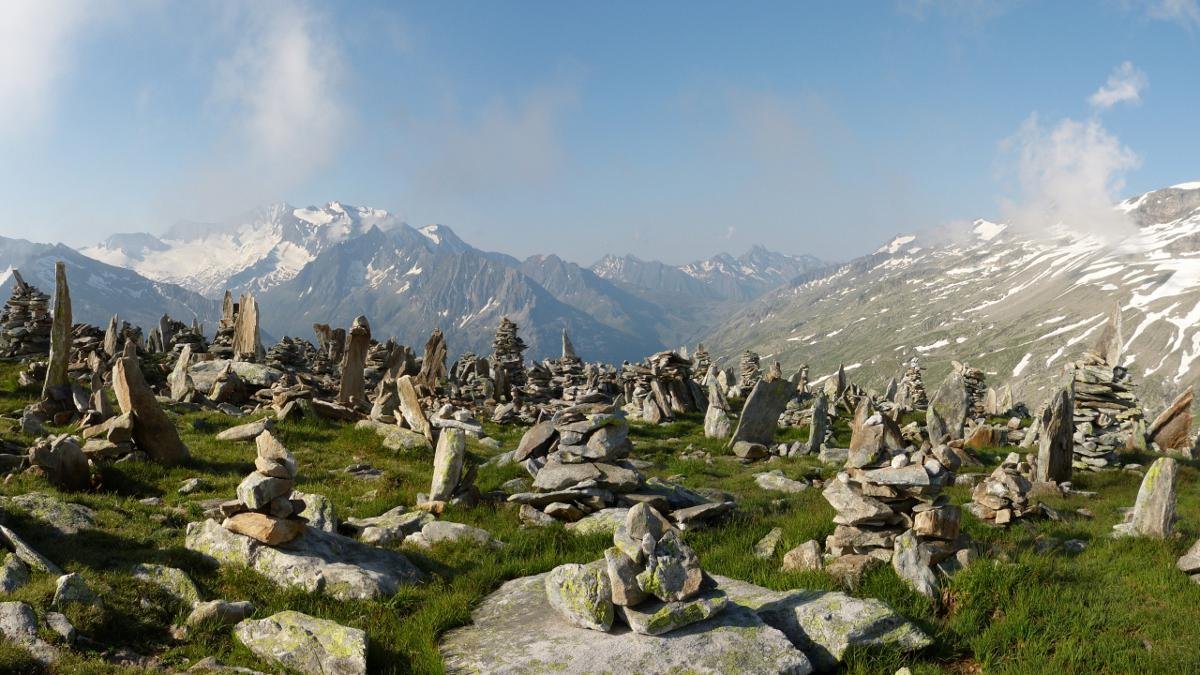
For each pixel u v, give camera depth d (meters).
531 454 21.95
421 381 45.38
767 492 21.69
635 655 9.21
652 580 9.99
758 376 60.47
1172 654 10.31
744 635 9.74
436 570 12.84
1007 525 17.50
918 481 12.79
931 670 9.82
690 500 18.59
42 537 11.38
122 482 15.87
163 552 11.44
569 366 56.06
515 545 14.30
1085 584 12.78
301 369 43.12
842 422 40.31
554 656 9.27
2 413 23.62
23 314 42.16
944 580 12.26
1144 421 34.53
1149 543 15.52
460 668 9.20
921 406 56.88
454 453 17.53
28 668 7.89
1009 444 35.75
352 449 23.20
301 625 9.38
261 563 11.41
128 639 9.11
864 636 10.11
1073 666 10.11
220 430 23.88
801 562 12.88
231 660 8.88
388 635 10.02
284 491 12.02
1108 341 34.94
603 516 16.20
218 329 49.16
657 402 39.56
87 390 26.95
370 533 13.95
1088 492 24.11
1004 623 11.03
